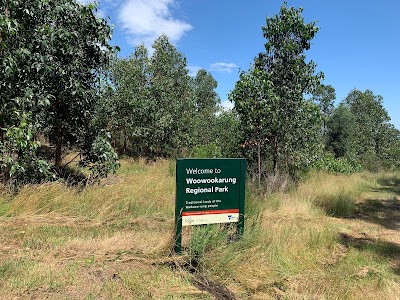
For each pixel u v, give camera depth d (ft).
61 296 11.43
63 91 26.96
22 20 24.38
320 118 33.81
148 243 16.43
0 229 17.03
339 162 60.59
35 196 20.58
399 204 35.91
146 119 58.34
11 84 23.31
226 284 13.84
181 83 76.23
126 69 58.80
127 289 12.35
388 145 98.17
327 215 29.22
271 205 27.20
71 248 15.40
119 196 22.88
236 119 36.83
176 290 12.73
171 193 26.30
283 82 33.27
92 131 28.25
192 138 65.82
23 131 21.15
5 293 11.33
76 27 26.48
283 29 32.65
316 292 13.70
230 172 16.61
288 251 17.40
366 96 104.58
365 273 16.21
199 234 15.56
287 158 35.63
